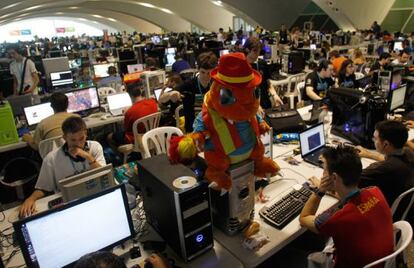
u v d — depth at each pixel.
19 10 14.70
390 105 3.40
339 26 14.39
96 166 2.11
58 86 5.78
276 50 7.89
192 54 7.61
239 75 1.30
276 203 1.87
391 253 1.48
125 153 3.74
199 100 2.77
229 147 1.43
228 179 1.46
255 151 1.55
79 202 1.36
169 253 1.56
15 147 3.39
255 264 1.49
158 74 5.23
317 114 3.17
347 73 4.33
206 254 1.53
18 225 1.24
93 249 1.43
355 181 1.49
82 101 4.35
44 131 3.13
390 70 3.62
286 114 3.00
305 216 1.65
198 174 1.50
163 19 23.00
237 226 1.62
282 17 17.50
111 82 5.45
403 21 13.41
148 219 1.76
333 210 1.54
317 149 2.62
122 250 1.58
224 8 17.31
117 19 26.95
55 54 9.62
